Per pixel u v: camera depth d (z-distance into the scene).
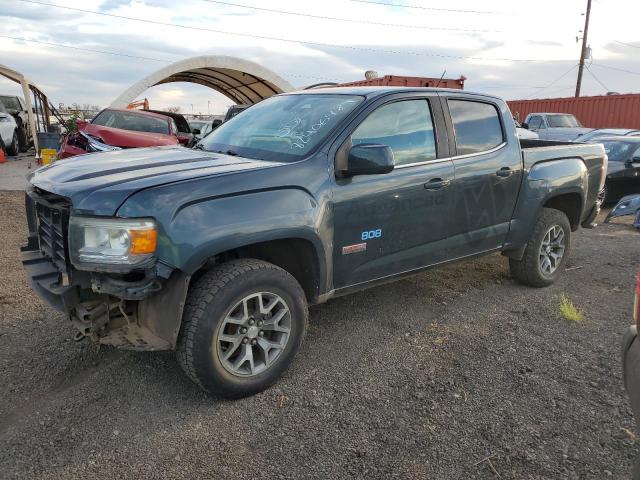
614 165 10.20
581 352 3.82
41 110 24.91
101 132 9.29
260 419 2.97
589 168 5.41
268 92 27.91
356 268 3.66
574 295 5.06
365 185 3.56
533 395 3.24
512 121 4.75
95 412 3.01
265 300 3.21
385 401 3.17
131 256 2.69
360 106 3.68
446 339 4.01
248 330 3.11
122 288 2.73
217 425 2.91
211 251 2.85
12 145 18.31
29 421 2.91
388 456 2.68
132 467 2.57
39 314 4.30
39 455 2.64
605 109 22.77
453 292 5.04
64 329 4.05
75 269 2.86
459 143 4.25
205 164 3.27
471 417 3.01
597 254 6.64
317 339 3.99
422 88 4.11
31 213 3.70
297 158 3.39
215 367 2.97
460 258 4.39
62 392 3.21
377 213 3.65
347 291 3.68
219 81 28.88
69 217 2.84
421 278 5.42
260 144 3.75
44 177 3.28
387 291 5.02
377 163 3.27
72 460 2.61
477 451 2.72
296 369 3.54
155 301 2.91
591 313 4.60
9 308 4.39
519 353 3.79
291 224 3.14
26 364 3.52
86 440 2.76
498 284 5.32
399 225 3.82
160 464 2.60
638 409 2.01
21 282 5.02
